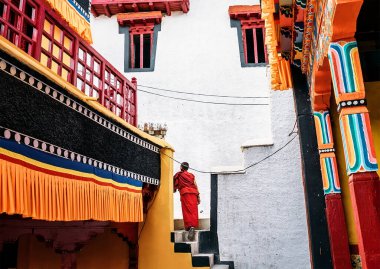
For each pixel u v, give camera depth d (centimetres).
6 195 270
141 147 596
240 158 982
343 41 331
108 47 1109
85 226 517
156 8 1116
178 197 962
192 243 658
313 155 573
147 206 682
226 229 689
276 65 567
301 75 610
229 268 666
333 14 313
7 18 332
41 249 711
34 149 311
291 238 669
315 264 539
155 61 1084
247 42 1182
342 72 329
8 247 707
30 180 301
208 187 970
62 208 348
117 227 605
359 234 305
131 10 1127
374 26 546
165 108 1042
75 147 382
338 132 574
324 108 539
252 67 1048
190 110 1034
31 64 309
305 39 493
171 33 1103
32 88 313
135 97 645
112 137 482
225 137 1002
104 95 518
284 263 661
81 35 595
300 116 594
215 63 1062
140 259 660
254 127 1001
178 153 1003
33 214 301
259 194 695
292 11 475
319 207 554
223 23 1098
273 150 711
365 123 319
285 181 695
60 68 417
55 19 412
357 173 312
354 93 325
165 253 650
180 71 1066
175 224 802
